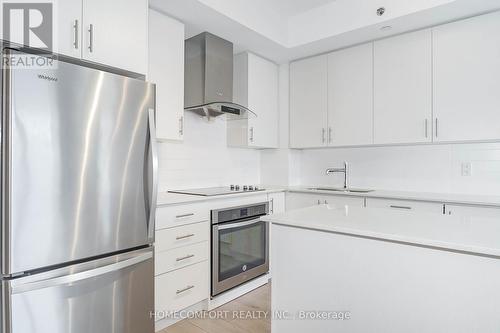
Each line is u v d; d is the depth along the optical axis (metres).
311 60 3.33
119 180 1.61
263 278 2.97
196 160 3.08
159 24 2.30
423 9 2.32
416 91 2.67
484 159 2.65
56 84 1.37
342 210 1.77
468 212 2.31
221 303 2.52
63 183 1.39
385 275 1.25
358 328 1.32
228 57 2.90
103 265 1.54
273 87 3.54
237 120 3.31
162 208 2.08
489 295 1.04
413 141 2.69
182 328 2.15
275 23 2.95
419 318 1.17
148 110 1.75
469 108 2.42
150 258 1.78
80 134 1.45
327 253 1.41
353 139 3.03
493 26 2.32
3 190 1.24
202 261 2.36
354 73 3.02
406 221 1.44
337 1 2.78
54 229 1.37
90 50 1.67
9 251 1.24
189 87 2.81
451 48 2.50
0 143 1.24
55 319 1.38
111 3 1.77
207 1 2.25
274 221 1.54
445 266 1.12
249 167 3.70
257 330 2.13
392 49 2.79
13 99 1.25
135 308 1.71
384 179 3.20
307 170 3.72
